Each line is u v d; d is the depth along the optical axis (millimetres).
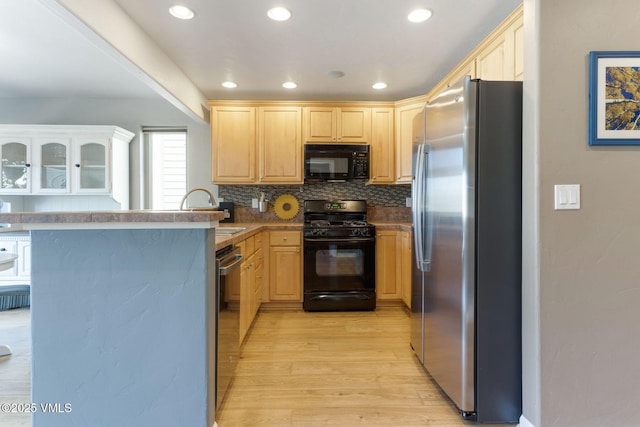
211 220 1409
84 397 1402
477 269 1621
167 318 1415
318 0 1980
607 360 1484
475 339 1628
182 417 1430
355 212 3902
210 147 4059
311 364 2244
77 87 3652
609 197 1477
